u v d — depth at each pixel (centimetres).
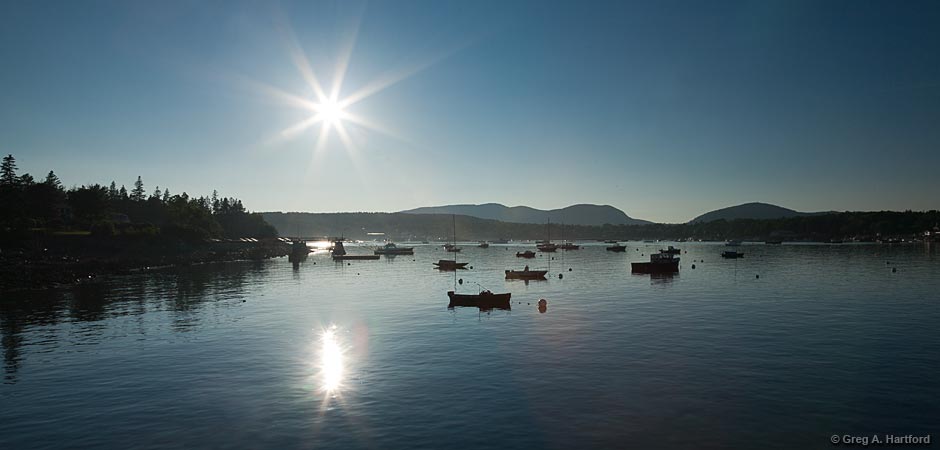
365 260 16725
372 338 4031
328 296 6862
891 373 2927
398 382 2864
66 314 5334
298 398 2630
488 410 2417
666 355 3350
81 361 3428
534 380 2853
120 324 4738
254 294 7100
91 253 13088
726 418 2298
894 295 6181
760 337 3856
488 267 12794
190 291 7462
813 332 4019
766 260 13700
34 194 15088
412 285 8381
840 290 6756
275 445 2086
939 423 2245
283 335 4188
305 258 18238
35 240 12600
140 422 2350
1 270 8412
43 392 2798
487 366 3148
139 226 15975
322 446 2069
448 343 3803
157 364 3319
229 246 18900
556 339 3875
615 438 2108
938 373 2925
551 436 2130
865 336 3862
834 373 2931
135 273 10619
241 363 3319
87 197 16938
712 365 3105
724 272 9931
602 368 3066
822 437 2116
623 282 8275
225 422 2330
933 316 4700
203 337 4134
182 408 2514
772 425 2225
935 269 9950
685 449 2014
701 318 4697
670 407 2428
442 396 2617
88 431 2266
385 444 2078
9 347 3847
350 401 2570
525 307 5578
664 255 11238
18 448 2111
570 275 9719
